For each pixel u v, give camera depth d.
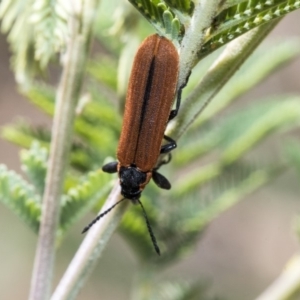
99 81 0.17
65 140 0.14
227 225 0.36
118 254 0.35
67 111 0.14
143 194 0.16
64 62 0.14
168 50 0.14
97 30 0.16
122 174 0.15
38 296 0.14
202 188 0.16
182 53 0.13
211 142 0.16
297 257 0.16
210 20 0.13
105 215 0.14
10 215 0.36
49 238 0.14
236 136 0.16
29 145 0.16
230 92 0.16
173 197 0.16
